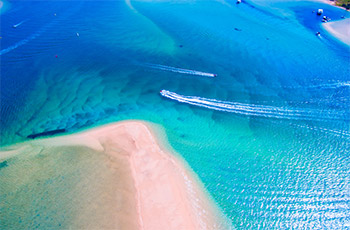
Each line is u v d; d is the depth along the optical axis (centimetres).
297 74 4256
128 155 2928
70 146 3006
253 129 3303
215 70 4419
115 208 2411
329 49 4944
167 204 2488
